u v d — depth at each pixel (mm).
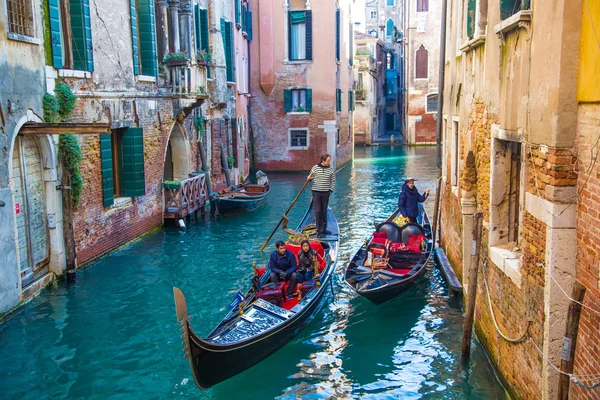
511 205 6730
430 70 41312
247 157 24719
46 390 6758
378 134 48750
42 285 9703
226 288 10258
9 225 8492
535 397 5086
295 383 7020
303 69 25891
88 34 10812
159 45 15008
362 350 7883
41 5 9461
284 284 8930
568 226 4523
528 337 5293
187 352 6145
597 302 4094
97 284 10297
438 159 12883
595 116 4105
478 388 6617
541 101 4824
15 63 8641
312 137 26312
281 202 18969
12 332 8227
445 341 8008
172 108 15250
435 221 12422
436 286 10242
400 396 6602
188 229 14797
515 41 5754
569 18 4316
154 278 10727
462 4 9547
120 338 8180
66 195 10133
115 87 12047
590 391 4145
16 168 9047
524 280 5418
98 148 11398
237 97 22781
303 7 25641
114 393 6730
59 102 9914
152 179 14125
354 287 9000
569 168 4480
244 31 24250
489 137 7074
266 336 7309
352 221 16031
